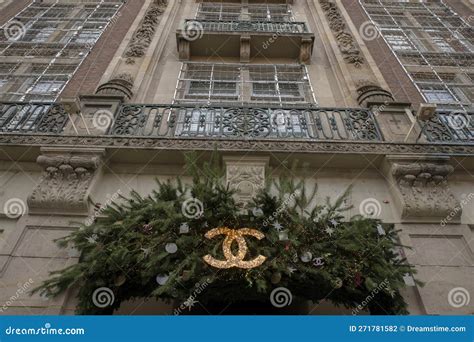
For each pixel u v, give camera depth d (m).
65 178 6.41
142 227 5.12
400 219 6.30
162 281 4.73
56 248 5.63
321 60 11.51
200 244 5.04
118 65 10.35
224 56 11.70
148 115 7.78
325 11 14.16
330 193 6.68
